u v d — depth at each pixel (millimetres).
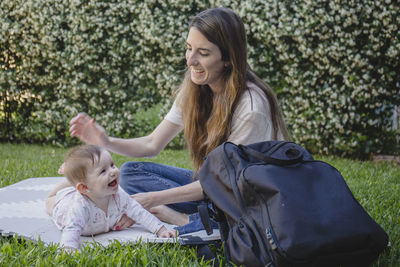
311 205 1890
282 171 2010
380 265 2182
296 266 1785
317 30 5258
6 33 6281
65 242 2230
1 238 2391
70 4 5934
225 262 2197
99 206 2438
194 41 2396
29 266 2014
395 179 4324
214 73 2457
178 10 5762
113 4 5832
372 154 5680
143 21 5715
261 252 1878
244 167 2059
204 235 2375
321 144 5719
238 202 2033
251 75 2531
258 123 2379
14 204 2873
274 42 5359
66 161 2371
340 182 2021
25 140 6977
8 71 6508
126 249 2203
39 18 6039
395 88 5398
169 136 2906
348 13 5035
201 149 2678
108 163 2365
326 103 5570
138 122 6523
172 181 2865
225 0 5492
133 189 2832
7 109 6777
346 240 1808
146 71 6035
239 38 2385
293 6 5203
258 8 5312
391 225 2799
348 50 5188
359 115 5441
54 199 2652
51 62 6234
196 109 2674
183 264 2109
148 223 2488
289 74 5457
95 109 6383
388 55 5094
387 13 4961
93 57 6047
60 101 6309
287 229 1813
